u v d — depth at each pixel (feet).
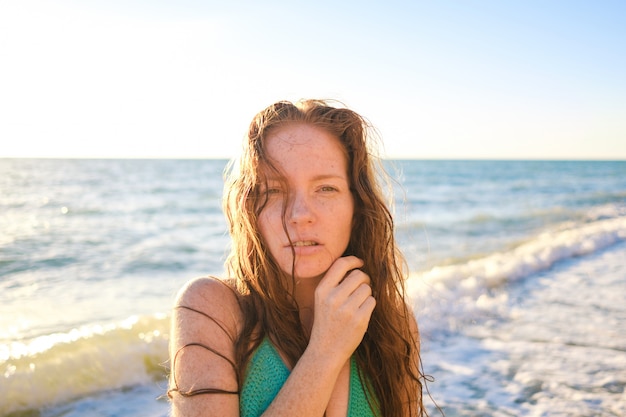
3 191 122.52
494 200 115.03
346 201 4.44
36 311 27.81
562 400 14.83
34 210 89.04
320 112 4.47
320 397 3.85
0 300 30.63
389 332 4.75
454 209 95.40
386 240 4.78
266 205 4.31
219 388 3.90
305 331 4.65
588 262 37.76
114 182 157.38
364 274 4.27
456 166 352.49
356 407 4.47
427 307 23.99
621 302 26.02
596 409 14.26
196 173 206.59
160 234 64.23
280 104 4.52
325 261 4.25
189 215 86.02
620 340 20.02
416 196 126.62
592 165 382.42
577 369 17.10
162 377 17.16
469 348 19.26
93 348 17.67
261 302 4.41
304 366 3.93
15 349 17.56
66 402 15.30
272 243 4.30
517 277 31.73
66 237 60.64
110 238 60.29
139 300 30.76
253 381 4.14
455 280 29.58
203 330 4.08
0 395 15.02
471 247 49.65
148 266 43.60
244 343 4.20
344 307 4.04
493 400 14.84
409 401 4.99
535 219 77.15
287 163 4.25
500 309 24.43
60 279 37.91
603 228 56.49
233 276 4.82
